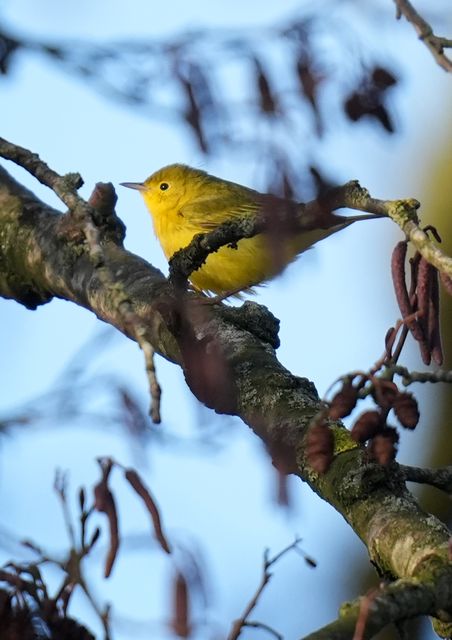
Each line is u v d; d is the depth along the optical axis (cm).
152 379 716
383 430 759
